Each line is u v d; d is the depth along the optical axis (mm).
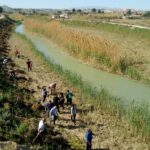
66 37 84188
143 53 77312
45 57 69875
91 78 55594
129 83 52875
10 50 80625
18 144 27109
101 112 38094
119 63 59812
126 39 108250
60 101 38344
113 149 30031
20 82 49094
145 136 31969
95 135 32562
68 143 30297
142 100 44281
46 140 29422
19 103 37688
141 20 184125
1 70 52469
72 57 72938
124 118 35875
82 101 41438
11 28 151250
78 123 35125
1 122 30609
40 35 118750
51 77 53812
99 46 65375
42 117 35688
